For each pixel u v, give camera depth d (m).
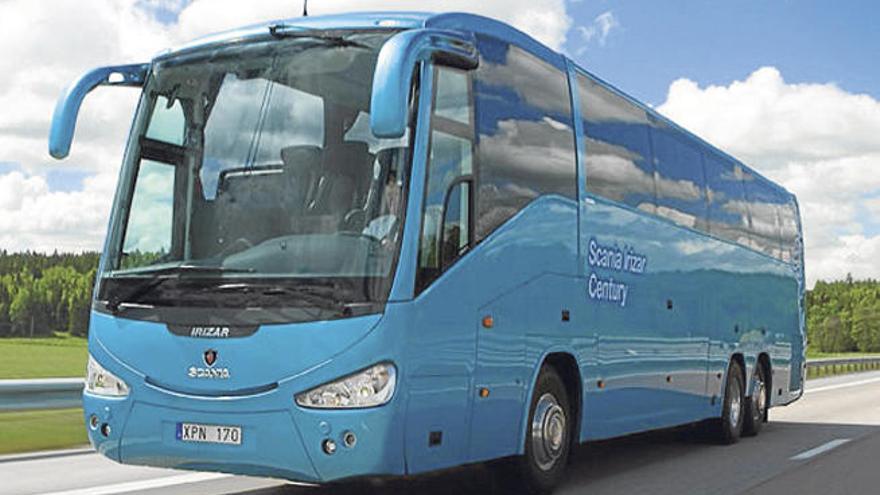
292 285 6.41
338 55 6.90
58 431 12.21
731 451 13.23
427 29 6.66
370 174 6.58
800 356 18.64
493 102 7.74
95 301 7.04
